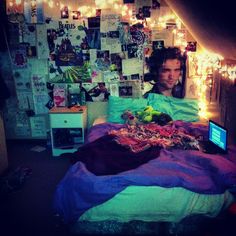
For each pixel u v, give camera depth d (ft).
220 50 9.22
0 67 12.97
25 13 12.26
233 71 8.97
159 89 12.91
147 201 6.74
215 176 7.04
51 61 12.84
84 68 12.85
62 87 13.07
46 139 13.85
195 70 12.53
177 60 12.46
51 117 11.88
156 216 6.86
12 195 9.31
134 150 8.45
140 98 12.97
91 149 8.61
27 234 7.39
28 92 13.30
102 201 6.64
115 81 12.96
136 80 12.90
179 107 11.96
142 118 11.16
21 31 12.50
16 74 13.07
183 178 6.83
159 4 12.02
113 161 7.76
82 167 7.45
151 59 12.60
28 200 9.00
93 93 13.16
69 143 12.89
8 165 11.32
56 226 7.72
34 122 13.70
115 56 12.66
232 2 4.67
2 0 11.99
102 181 6.73
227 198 6.89
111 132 9.93
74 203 6.82
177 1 8.31
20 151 13.06
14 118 13.67
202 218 7.02
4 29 12.39
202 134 9.92
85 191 6.74
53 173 10.84
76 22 12.36
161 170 7.32
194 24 9.21
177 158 8.02
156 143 8.82
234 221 6.15
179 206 6.77
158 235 7.22
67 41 12.58
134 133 9.82
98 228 7.17
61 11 12.26
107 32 12.41
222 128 8.24
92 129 10.86
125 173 7.05
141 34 12.36
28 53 12.76
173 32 12.24
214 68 11.44
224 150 8.10
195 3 6.53
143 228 7.19
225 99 9.85
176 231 7.18
